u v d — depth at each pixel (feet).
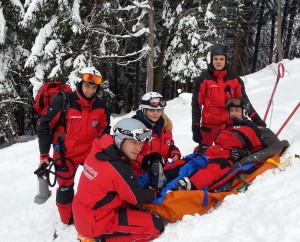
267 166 11.98
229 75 14.02
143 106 11.45
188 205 10.53
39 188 12.12
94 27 37.70
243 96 14.16
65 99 11.64
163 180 10.80
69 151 11.86
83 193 9.62
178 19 44.96
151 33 41.04
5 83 40.14
